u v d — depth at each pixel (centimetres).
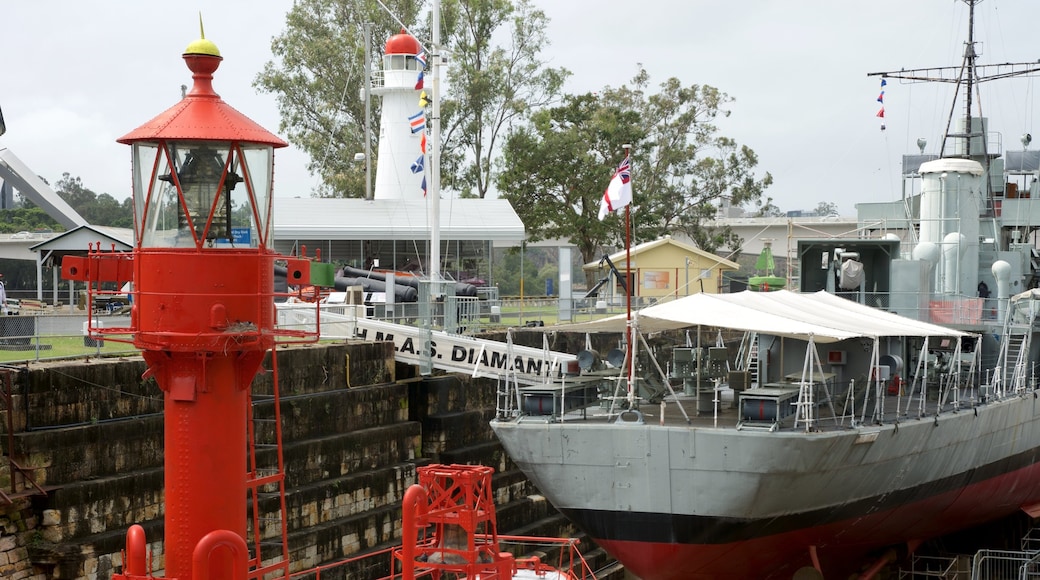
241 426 1209
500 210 5044
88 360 2167
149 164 1189
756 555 1939
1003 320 2734
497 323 3822
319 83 5922
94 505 1936
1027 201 3394
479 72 5809
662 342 3525
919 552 2638
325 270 1280
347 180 5853
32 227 8131
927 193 3067
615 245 6197
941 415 2131
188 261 1157
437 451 2836
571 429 1841
